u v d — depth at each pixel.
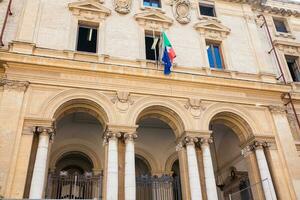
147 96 19.84
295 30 29.39
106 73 19.53
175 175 26.12
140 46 22.12
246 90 22.16
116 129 18.16
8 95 17.30
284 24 29.69
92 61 20.27
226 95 21.53
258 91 22.41
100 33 21.77
